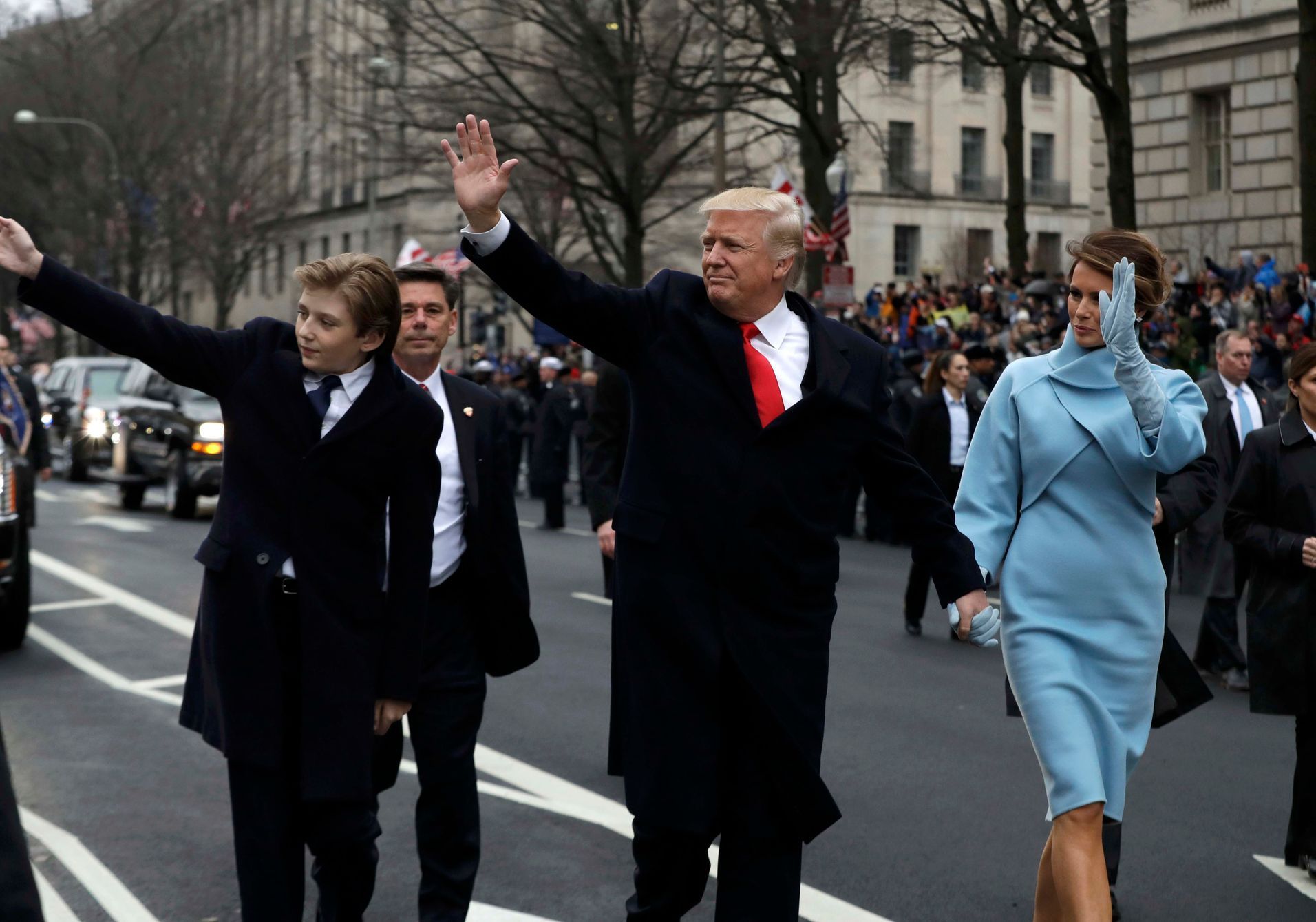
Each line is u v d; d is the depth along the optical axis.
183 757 16.78
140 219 96.00
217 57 99.88
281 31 97.56
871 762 16.55
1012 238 64.06
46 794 15.19
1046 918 10.09
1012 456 10.54
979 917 11.63
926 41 46.94
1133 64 71.25
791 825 8.72
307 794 9.12
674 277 9.02
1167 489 11.76
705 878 8.97
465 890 10.94
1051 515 10.37
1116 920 11.62
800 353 8.94
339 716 9.19
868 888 12.32
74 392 62.38
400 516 9.52
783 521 8.68
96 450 55.69
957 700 19.95
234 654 9.14
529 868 12.80
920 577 25.31
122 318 8.85
